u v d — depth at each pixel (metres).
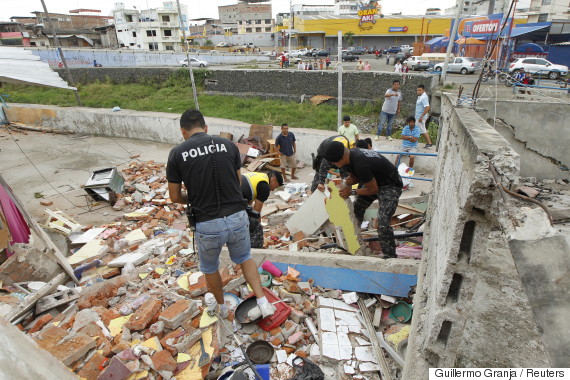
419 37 42.38
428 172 8.12
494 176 1.51
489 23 16.62
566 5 28.55
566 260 1.19
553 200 5.13
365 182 4.00
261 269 3.89
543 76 18.27
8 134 13.91
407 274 3.49
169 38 54.34
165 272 4.23
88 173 9.60
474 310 2.97
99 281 4.26
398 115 13.77
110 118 13.29
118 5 54.31
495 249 3.84
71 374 1.46
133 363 2.56
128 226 6.46
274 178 4.68
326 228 4.98
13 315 3.07
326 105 15.69
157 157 10.99
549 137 5.77
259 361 2.82
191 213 2.72
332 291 3.63
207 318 3.06
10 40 44.69
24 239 4.38
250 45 59.97
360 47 43.22
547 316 1.10
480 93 8.64
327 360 2.86
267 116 13.90
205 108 15.69
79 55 29.19
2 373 1.07
